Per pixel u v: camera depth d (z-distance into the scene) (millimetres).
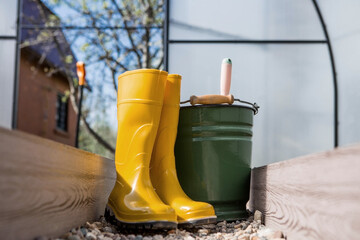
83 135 7414
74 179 1097
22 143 752
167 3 2508
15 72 2564
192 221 1260
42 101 7973
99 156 1428
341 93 2414
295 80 2457
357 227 639
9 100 2525
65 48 6434
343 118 2396
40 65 7453
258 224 1363
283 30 2484
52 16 6125
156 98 1303
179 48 2488
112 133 7082
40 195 840
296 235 976
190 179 1489
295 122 2424
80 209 1170
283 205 1111
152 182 1392
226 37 2488
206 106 1467
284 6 2496
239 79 2469
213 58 2473
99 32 6016
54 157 929
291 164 1032
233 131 1486
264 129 2430
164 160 1385
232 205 1496
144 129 1290
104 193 1543
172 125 1396
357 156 647
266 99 2447
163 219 1150
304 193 915
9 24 2609
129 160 1286
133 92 1298
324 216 787
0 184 667
